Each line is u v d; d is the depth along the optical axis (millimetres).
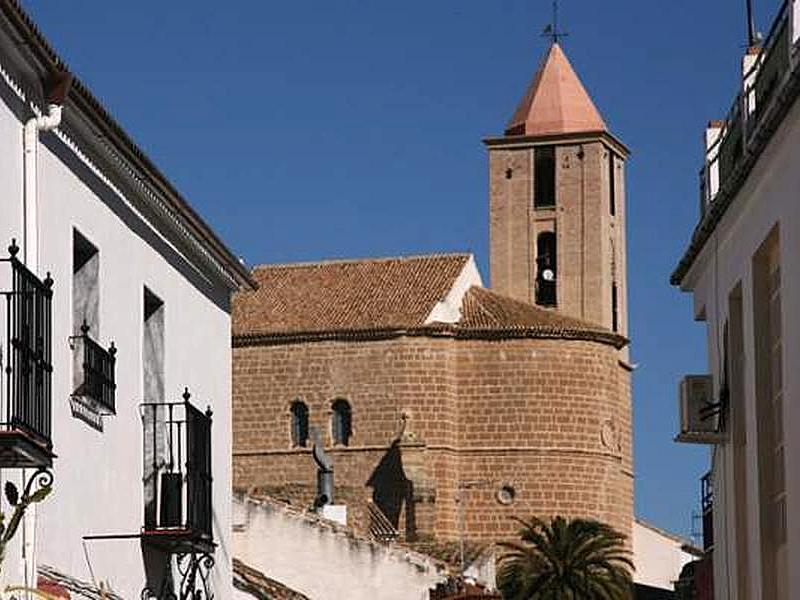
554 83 145875
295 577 73375
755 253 26766
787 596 26062
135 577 28875
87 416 26641
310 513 75688
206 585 32500
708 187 31234
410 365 119438
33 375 22922
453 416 119438
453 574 73375
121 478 28312
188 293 32938
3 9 22234
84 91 25406
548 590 105000
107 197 27828
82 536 26266
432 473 118438
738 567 29141
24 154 24109
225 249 34062
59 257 25500
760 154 25156
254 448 122000
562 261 141750
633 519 123562
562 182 142500
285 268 127375
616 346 121188
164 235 31031
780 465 26594
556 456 118750
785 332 24531
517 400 118938
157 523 29625
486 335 119438
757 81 26781
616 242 144125
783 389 25188
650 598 120812
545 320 119938
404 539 117125
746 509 28938
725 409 29859
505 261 143375
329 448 120438
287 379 121812
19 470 23766
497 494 118312
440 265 124438
